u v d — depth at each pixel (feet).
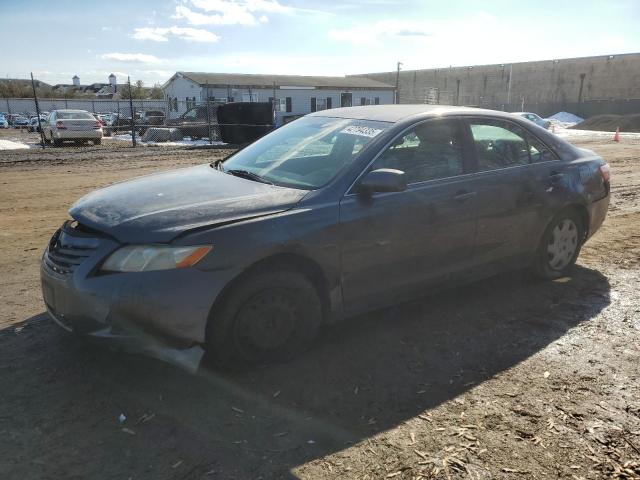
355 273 12.25
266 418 9.77
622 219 26.12
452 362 11.94
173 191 12.21
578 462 8.75
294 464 8.59
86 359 11.70
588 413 10.07
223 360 10.97
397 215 12.64
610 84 176.04
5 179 39.60
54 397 10.28
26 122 154.30
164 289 10.05
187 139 85.30
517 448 9.07
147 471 8.36
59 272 10.82
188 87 138.51
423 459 8.76
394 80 246.06
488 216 14.43
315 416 9.87
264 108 78.69
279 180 12.88
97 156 56.34
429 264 13.56
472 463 8.68
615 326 13.85
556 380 11.24
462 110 14.89
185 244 10.25
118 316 10.09
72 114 74.18
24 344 12.35
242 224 10.81
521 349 12.59
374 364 11.80
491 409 10.16
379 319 14.19
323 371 11.46
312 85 145.38
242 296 10.80
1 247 20.63
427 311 14.73
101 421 9.58
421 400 10.44
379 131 13.32
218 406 10.11
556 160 16.48
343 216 11.87
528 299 15.61
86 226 11.21
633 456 8.91
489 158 14.87
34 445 8.91
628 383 11.15
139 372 11.24
